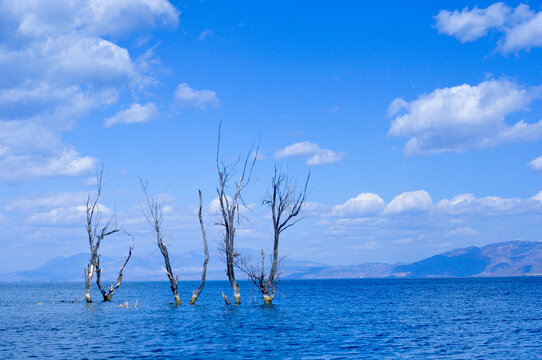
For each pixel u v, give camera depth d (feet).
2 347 108.17
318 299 328.08
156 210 198.29
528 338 124.06
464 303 273.33
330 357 97.40
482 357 97.60
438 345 112.47
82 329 140.46
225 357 96.94
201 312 196.03
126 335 127.34
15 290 650.02
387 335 129.59
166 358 95.71
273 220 194.08
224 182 184.85
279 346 110.32
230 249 192.85
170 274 225.56
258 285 208.44
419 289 547.90
